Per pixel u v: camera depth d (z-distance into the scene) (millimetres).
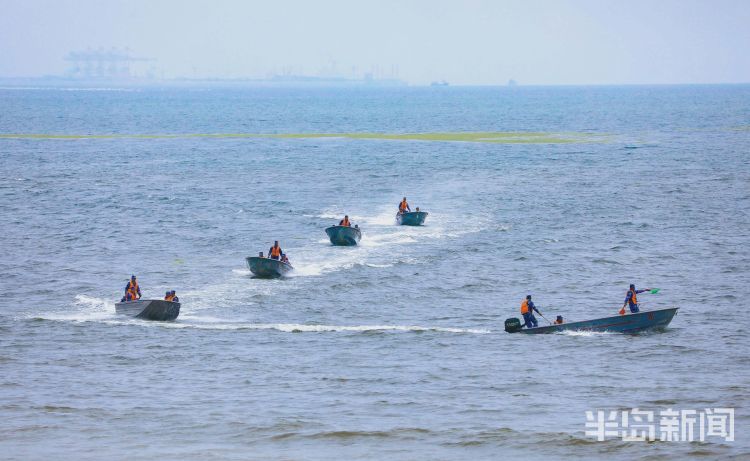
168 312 166500
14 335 157625
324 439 110875
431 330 162375
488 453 106500
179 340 155750
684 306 177250
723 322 166125
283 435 112000
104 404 123562
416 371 139250
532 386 131750
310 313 173375
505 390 130000
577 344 153875
